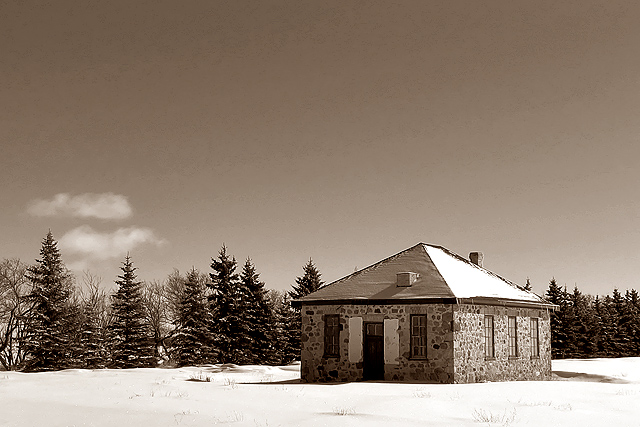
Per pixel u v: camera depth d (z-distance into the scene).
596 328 67.19
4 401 20.45
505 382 26.67
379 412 17.64
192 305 54.81
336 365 27.77
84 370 38.06
